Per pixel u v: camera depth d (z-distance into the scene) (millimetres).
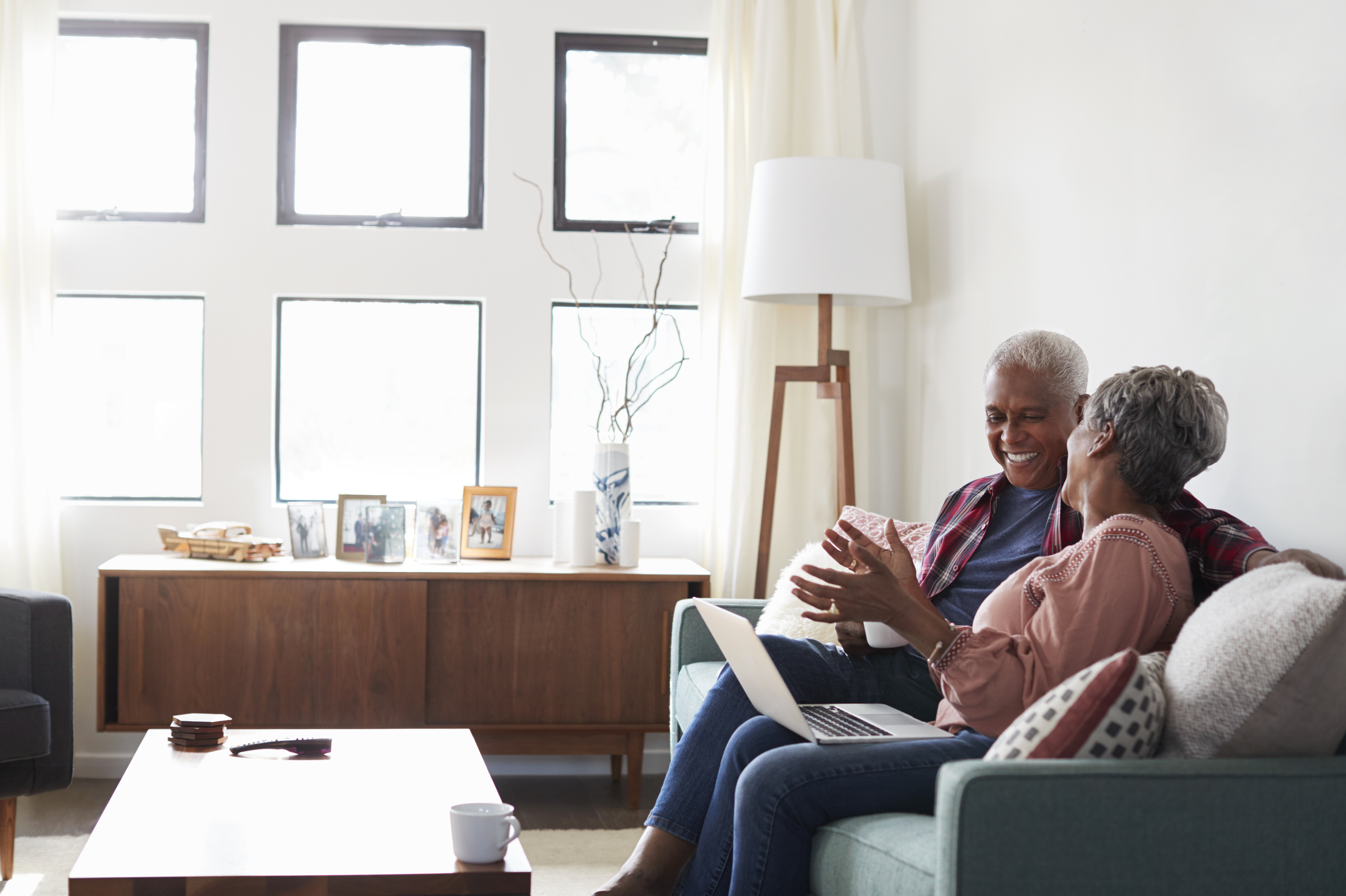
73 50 3594
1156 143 2256
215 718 2143
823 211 3092
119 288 3516
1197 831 1242
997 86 2996
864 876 1453
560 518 3387
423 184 3691
